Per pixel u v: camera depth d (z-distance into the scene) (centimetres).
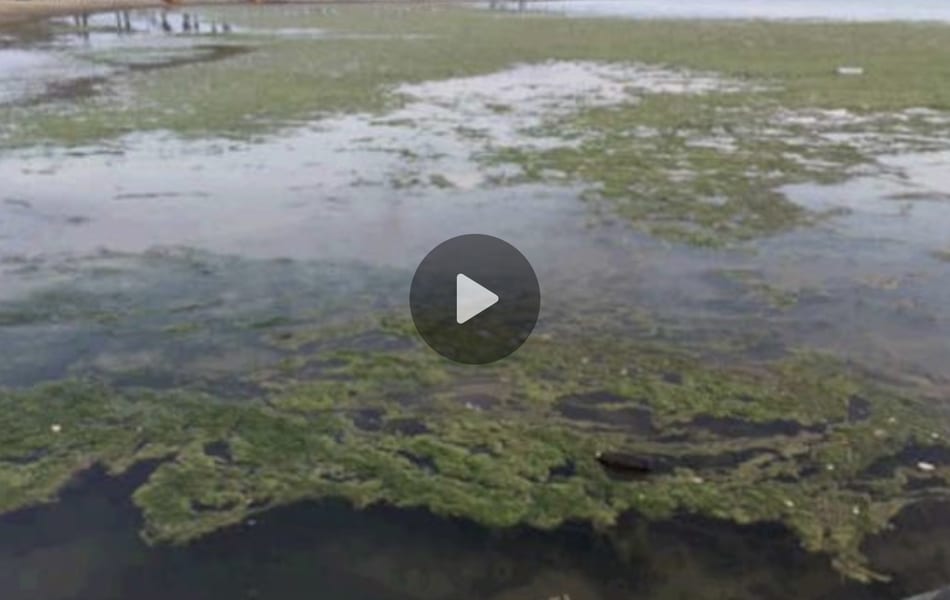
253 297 775
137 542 456
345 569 439
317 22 4641
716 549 452
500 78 2178
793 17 5166
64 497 490
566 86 2028
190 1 6806
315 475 515
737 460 532
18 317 725
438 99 1823
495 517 477
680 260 862
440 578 433
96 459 527
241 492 498
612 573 436
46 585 425
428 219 993
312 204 1052
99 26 4306
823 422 573
